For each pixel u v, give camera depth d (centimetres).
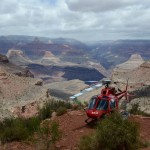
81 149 1202
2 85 9081
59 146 1278
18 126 1565
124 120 1193
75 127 1603
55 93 15238
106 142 1142
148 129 1581
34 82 10462
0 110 6294
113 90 1697
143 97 8050
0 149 1342
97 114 1580
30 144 1370
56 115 2006
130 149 1145
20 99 7969
